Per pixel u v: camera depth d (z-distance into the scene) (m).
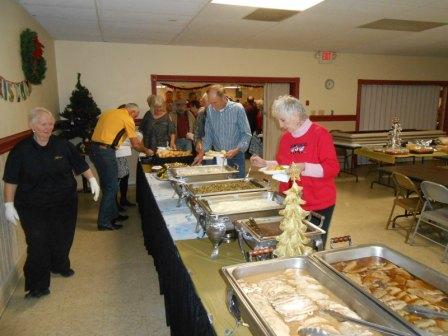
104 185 3.55
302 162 1.78
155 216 2.29
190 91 8.18
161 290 2.29
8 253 2.41
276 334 0.77
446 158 5.02
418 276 1.09
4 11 2.79
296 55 6.37
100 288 2.49
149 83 5.67
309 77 6.54
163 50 5.64
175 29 4.51
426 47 6.04
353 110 6.96
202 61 5.87
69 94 5.33
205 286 1.17
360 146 5.79
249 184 2.07
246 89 9.75
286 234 1.21
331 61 6.60
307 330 0.83
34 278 2.33
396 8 3.60
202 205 1.57
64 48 5.21
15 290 2.46
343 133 6.22
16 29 3.14
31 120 2.09
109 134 3.39
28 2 3.26
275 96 6.56
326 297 0.99
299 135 1.82
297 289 1.03
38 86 3.90
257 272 1.10
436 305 0.94
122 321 2.11
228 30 4.59
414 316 0.90
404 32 4.78
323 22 4.18
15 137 2.71
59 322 2.10
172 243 1.60
